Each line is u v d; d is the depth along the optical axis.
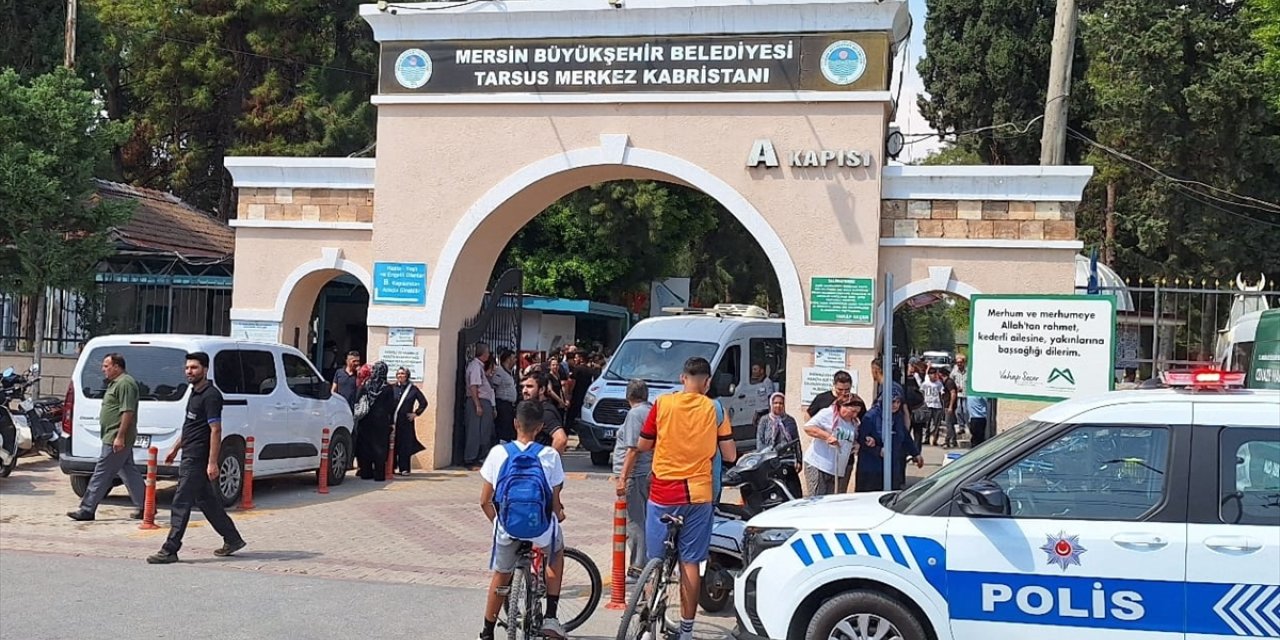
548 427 13.62
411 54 17.33
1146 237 29.58
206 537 11.83
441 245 17.22
